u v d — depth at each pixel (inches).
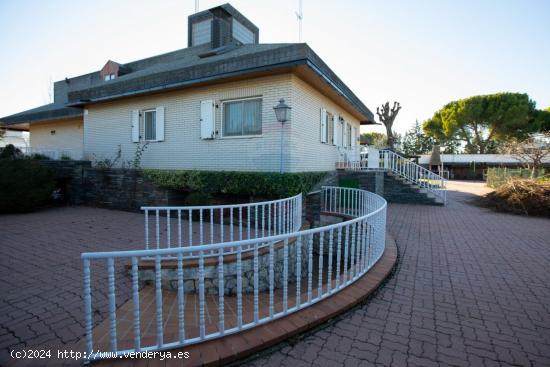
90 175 389.1
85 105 452.8
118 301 134.1
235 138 332.8
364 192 301.3
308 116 347.6
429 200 463.2
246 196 306.7
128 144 414.3
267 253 180.5
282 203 216.5
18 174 326.0
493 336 108.6
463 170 1371.8
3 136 662.5
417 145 2231.8
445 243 237.9
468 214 379.2
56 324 110.3
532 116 1179.3
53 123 591.2
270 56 282.0
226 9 512.1
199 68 323.0
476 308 130.0
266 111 314.0
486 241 244.8
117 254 85.9
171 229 260.8
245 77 316.8
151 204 344.8
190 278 157.3
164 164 382.9
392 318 120.9
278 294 175.3
